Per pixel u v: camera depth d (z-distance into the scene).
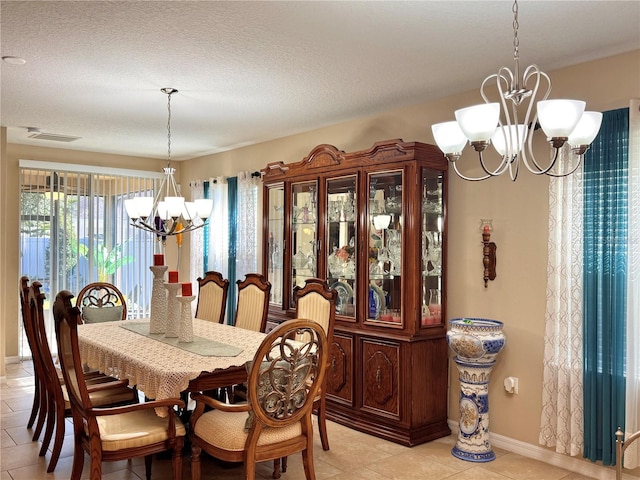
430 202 4.06
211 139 6.07
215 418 2.85
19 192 6.38
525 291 3.72
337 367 4.41
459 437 3.73
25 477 3.24
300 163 4.91
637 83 3.20
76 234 6.77
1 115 4.92
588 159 3.32
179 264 7.66
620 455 1.97
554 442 3.48
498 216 3.88
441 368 4.12
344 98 4.28
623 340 3.18
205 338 3.73
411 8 2.62
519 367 3.75
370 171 4.24
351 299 4.41
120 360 3.19
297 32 2.93
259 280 4.52
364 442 3.94
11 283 6.29
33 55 3.31
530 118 3.69
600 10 2.64
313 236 4.80
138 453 2.74
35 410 4.09
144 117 4.98
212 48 3.19
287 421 2.72
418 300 3.94
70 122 5.21
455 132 2.29
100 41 3.08
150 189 7.46
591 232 3.30
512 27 2.85
